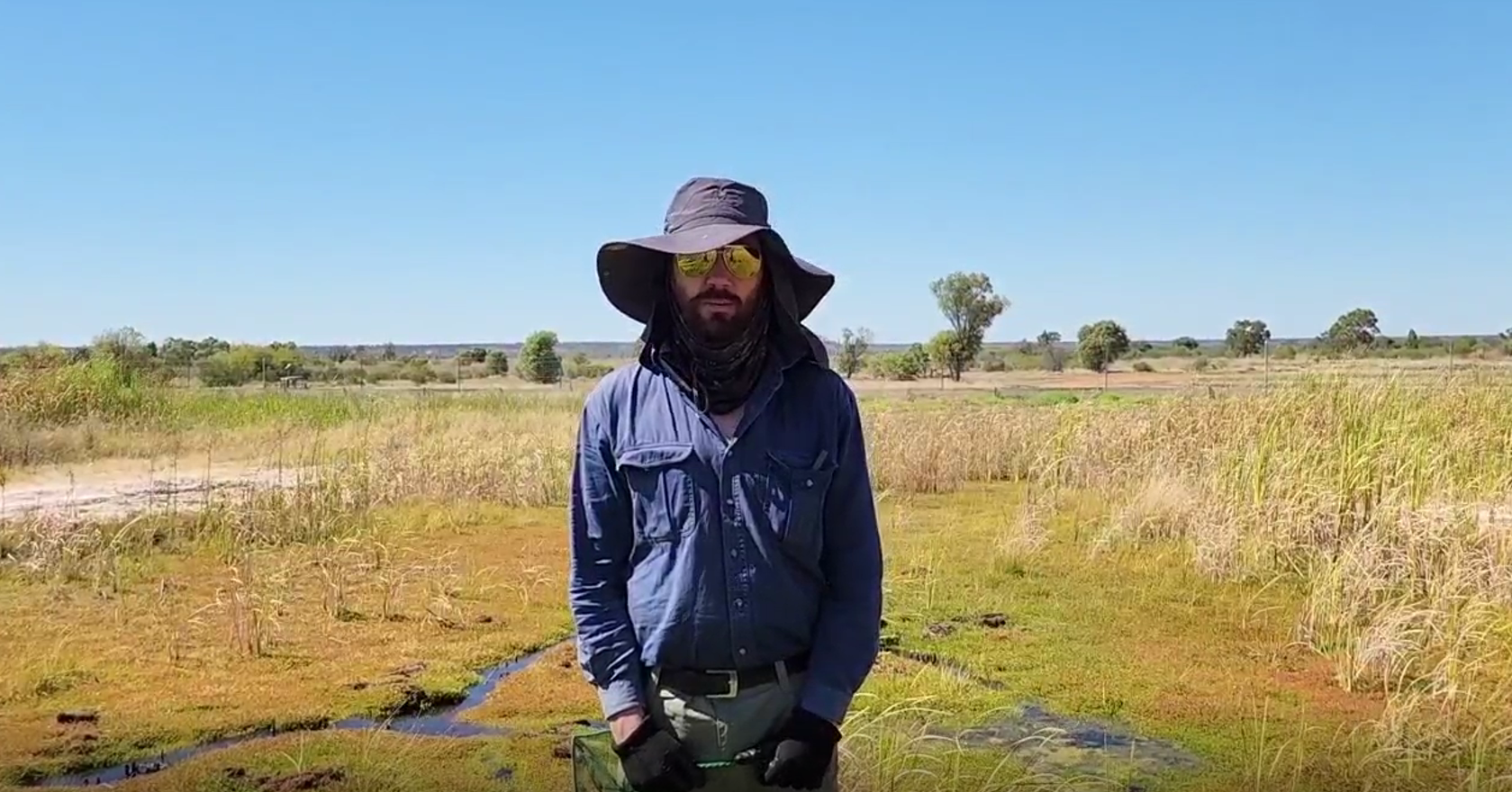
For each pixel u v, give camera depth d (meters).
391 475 12.65
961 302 55.12
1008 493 13.22
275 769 5.10
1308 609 7.47
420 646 7.09
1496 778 4.84
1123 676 6.43
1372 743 5.32
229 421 21.02
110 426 19.08
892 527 10.78
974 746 5.35
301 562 9.32
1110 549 9.61
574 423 19.38
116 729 5.63
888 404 25.64
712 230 2.46
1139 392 34.38
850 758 4.97
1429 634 6.58
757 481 2.51
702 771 2.51
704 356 2.52
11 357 21.89
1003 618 7.62
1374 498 9.02
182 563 9.30
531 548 10.16
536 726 5.70
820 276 2.56
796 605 2.56
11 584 8.50
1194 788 4.87
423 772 5.05
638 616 2.58
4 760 5.23
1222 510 9.51
